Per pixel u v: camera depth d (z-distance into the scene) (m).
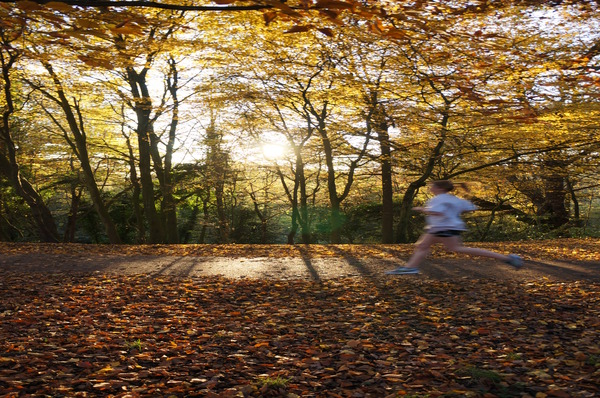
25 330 5.75
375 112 16.83
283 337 5.48
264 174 28.41
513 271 9.73
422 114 14.84
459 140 17.14
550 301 6.96
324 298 7.77
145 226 30.66
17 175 18.98
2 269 10.64
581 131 16.64
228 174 24.58
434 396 3.74
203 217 28.80
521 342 5.15
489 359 4.63
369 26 4.01
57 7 3.26
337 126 18.84
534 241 17.42
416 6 4.46
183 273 10.19
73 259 12.17
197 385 4.06
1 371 4.21
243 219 31.62
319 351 5.00
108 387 3.96
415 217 30.34
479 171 22.34
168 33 12.31
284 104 19.06
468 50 6.38
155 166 22.41
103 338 5.37
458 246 8.29
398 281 8.80
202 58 16.52
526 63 7.70
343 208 31.59
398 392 3.84
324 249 14.34
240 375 4.35
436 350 4.98
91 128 25.12
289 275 9.80
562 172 22.09
